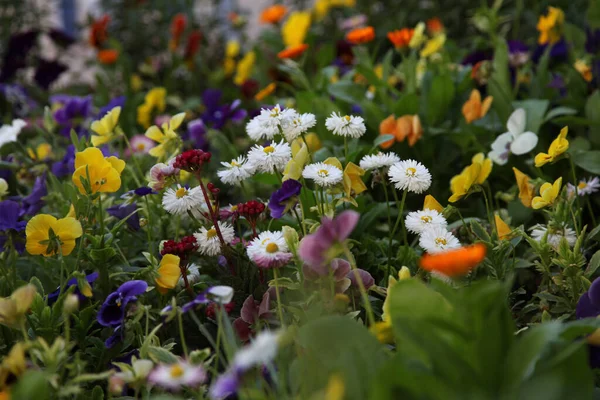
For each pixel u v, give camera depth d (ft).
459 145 8.85
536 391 3.76
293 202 5.35
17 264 7.18
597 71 9.80
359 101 9.34
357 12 16.37
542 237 5.83
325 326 4.24
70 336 5.74
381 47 14.92
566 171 8.38
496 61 9.65
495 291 3.91
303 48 10.30
